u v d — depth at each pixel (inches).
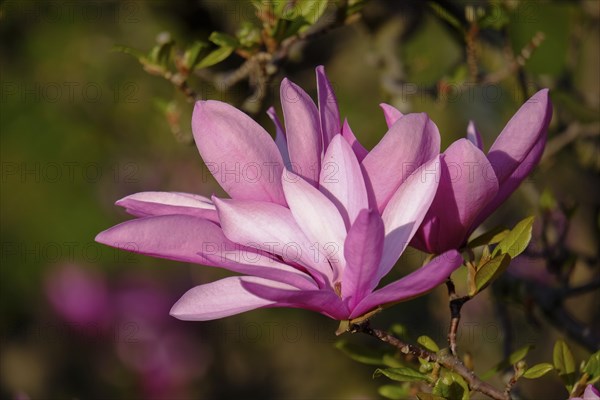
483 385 28.6
